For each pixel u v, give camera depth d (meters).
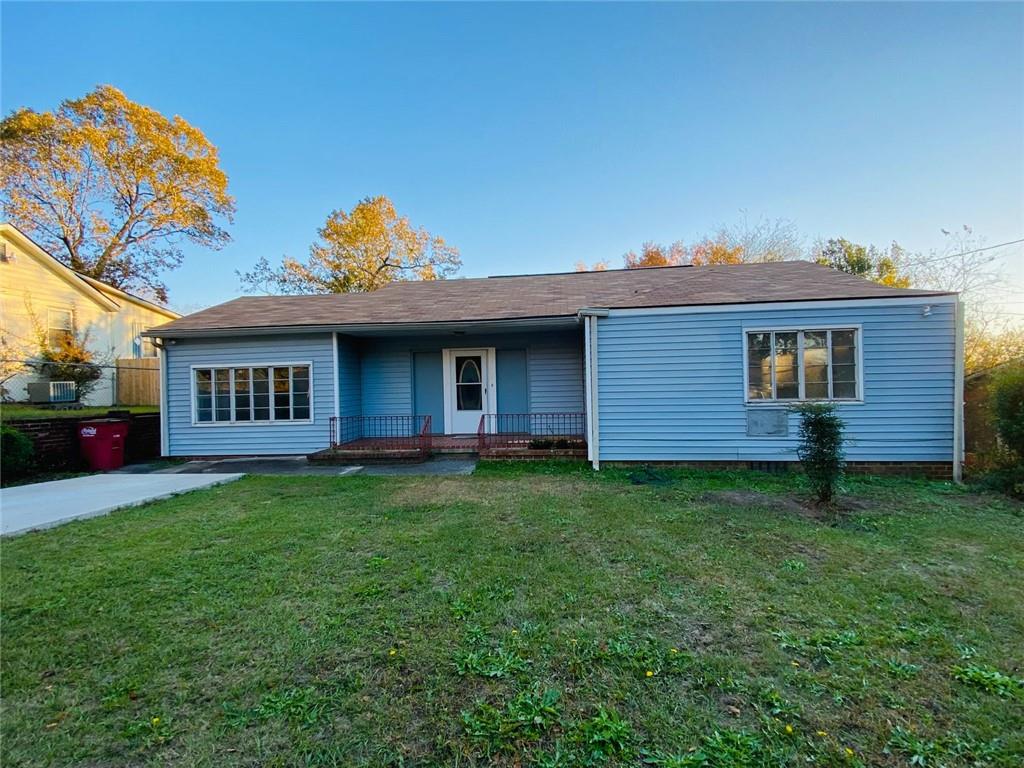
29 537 4.48
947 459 7.30
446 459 9.29
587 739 1.89
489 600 3.11
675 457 8.05
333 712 2.06
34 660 2.47
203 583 3.41
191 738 1.92
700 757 1.78
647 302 8.21
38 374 14.28
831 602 3.04
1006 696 2.12
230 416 10.24
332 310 10.80
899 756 1.79
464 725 1.97
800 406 5.86
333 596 3.19
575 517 5.07
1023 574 3.48
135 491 6.48
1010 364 6.73
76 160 20.92
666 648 2.52
